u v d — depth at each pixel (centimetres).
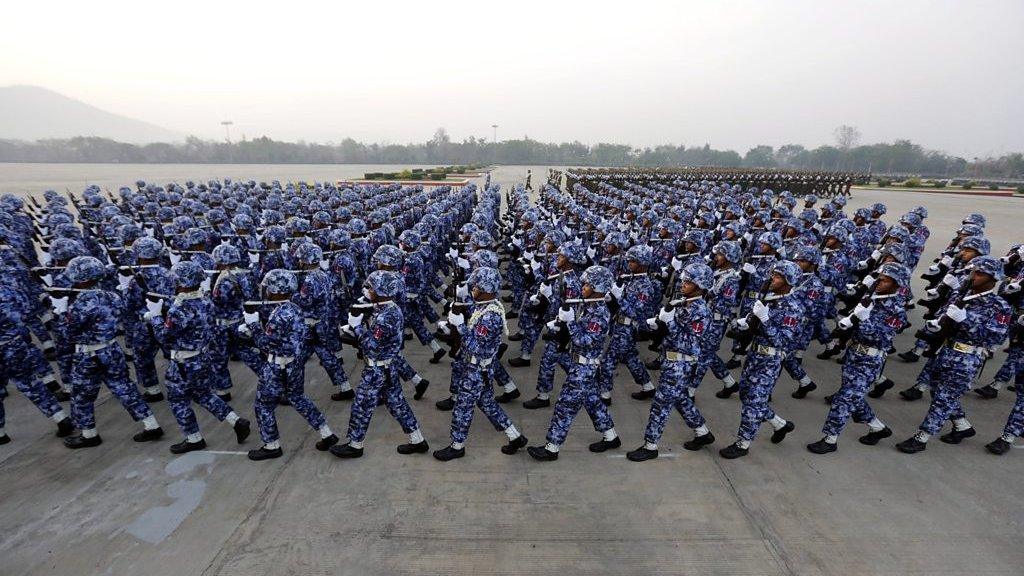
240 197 1703
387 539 438
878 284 529
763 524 463
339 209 1270
